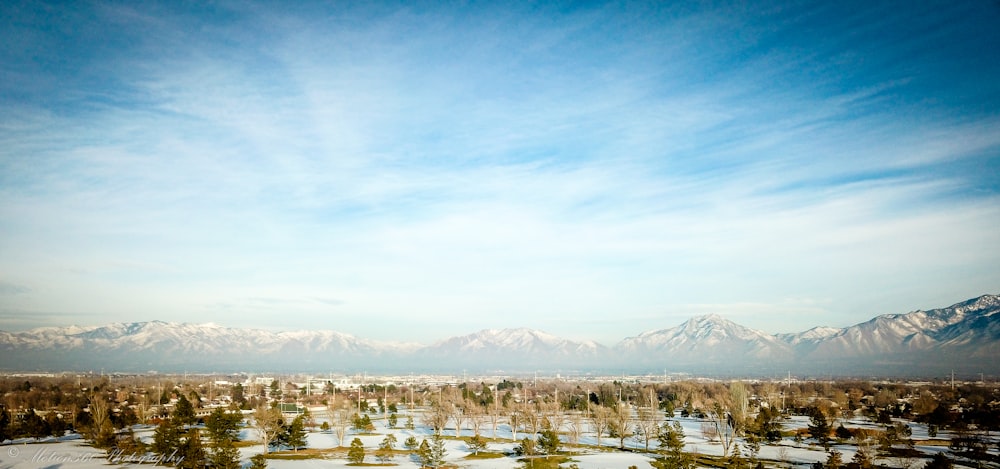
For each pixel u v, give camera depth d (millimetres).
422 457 121875
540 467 118438
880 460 120375
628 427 168000
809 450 137500
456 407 199625
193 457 108000
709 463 121938
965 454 123000
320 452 141625
